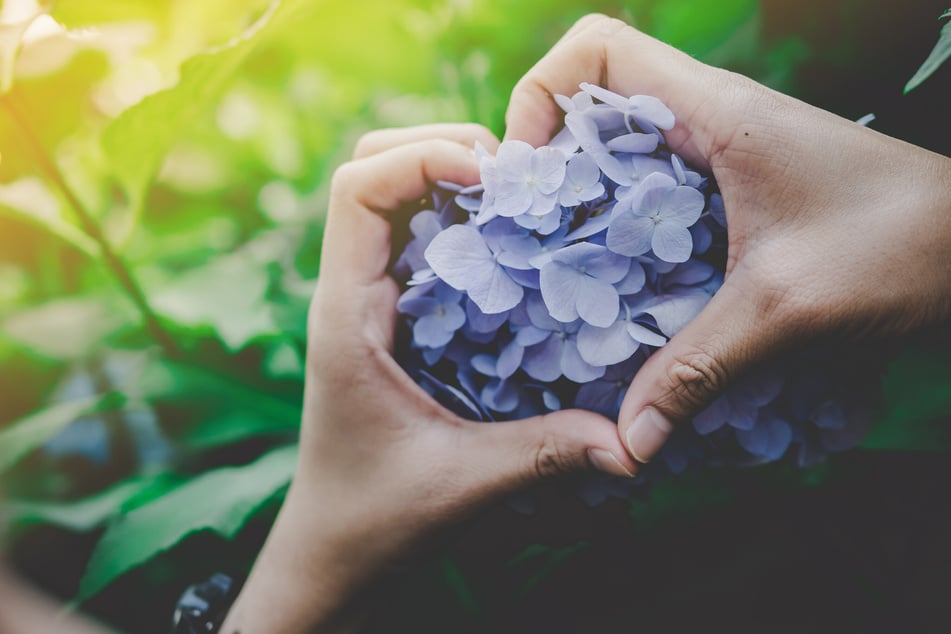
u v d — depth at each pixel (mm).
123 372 537
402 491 387
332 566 399
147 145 451
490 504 382
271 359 506
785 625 436
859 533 439
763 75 449
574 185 355
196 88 434
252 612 414
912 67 422
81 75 518
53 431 467
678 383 352
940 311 349
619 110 360
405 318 405
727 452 389
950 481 433
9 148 444
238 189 637
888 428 423
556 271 348
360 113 624
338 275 394
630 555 448
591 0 489
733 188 359
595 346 354
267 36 433
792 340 352
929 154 354
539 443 368
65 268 590
